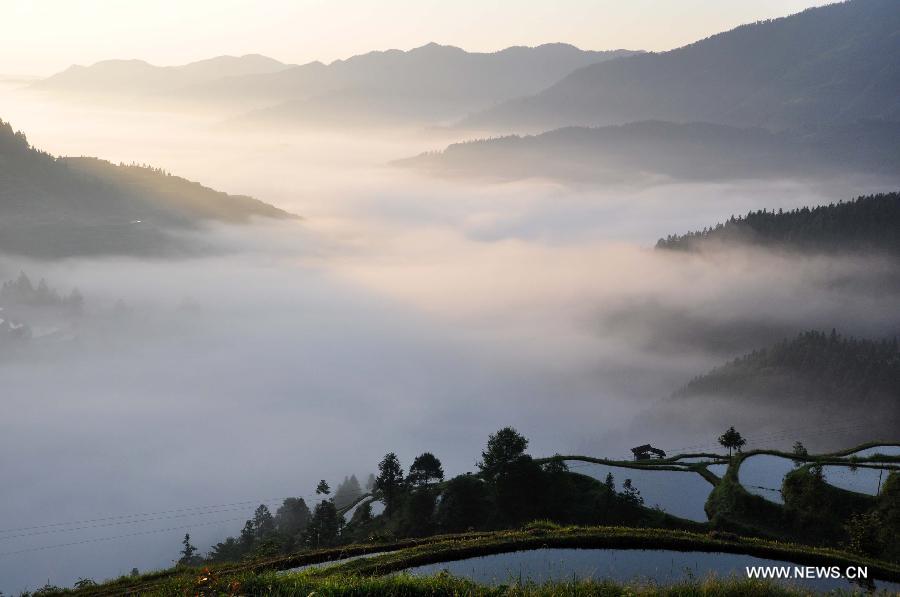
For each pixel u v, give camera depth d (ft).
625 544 115.34
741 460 227.81
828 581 102.12
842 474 207.51
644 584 92.27
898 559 144.05
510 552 113.50
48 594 107.86
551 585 81.87
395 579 78.59
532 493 198.59
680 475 232.12
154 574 112.88
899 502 172.45
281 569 111.86
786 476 199.72
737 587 82.17
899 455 223.10
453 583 78.74
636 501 199.82
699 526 184.14
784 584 92.99
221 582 79.30
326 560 115.34
